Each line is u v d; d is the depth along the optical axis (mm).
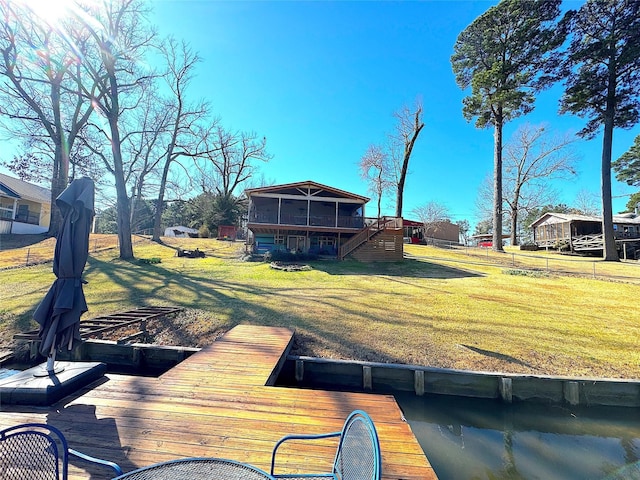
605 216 18344
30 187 26188
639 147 25781
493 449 3959
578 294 10484
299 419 3088
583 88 17297
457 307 8898
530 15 18500
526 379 5004
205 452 2502
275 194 19422
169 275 12766
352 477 1687
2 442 1896
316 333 6898
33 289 9961
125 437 2662
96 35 14164
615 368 5395
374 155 34969
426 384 5250
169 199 28672
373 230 18500
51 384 3258
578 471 3551
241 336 6246
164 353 6133
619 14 16078
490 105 20234
